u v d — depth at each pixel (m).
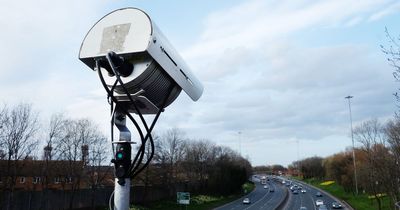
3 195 32.22
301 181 142.25
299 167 164.00
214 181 79.38
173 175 71.56
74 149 48.53
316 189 103.75
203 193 77.62
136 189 54.03
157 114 4.66
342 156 93.81
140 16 4.34
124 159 4.38
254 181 144.25
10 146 32.66
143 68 4.28
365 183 55.00
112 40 4.34
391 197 34.88
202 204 63.59
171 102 5.06
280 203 69.19
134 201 53.19
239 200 76.44
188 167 78.62
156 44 4.27
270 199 78.50
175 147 70.75
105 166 51.56
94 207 44.16
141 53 4.24
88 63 4.61
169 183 64.56
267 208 61.06
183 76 4.93
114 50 4.29
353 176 78.38
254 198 81.75
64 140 50.06
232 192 84.94
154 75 4.42
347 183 80.44
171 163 66.25
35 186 44.38
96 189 44.97
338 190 90.81
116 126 4.49
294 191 92.38
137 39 4.23
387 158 32.75
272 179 159.88
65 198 40.28
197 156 79.81
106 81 4.45
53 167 44.06
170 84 4.77
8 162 32.62
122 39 4.30
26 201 35.22
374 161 36.12
